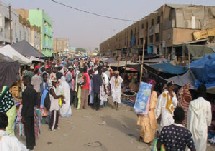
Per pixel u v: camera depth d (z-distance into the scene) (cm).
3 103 902
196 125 775
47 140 1061
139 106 1031
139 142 1059
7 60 1470
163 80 1680
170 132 538
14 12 3228
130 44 4681
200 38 2494
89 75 1864
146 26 3778
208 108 781
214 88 1127
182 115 550
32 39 4525
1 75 1320
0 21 2730
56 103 1197
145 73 1917
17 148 466
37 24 5969
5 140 459
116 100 1734
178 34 2739
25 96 916
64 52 10812
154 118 1028
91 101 1766
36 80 1348
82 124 1330
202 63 1355
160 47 3052
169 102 930
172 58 2498
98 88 1681
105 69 2102
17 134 1103
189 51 1883
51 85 1284
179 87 1434
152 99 1031
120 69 2967
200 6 2794
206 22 2759
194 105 782
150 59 2625
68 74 1783
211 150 970
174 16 2769
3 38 2664
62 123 1335
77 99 1730
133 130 1245
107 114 1584
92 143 1037
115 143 1042
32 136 930
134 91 2122
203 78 1293
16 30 3341
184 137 536
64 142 1041
